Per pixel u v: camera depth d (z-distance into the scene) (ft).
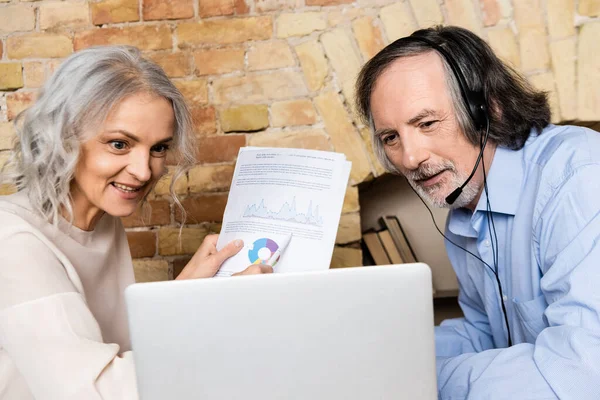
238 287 2.24
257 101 7.00
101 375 2.64
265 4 6.97
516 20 6.73
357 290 2.26
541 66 6.73
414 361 2.29
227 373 2.25
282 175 3.84
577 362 2.95
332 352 2.27
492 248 4.29
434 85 3.98
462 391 3.21
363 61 6.89
